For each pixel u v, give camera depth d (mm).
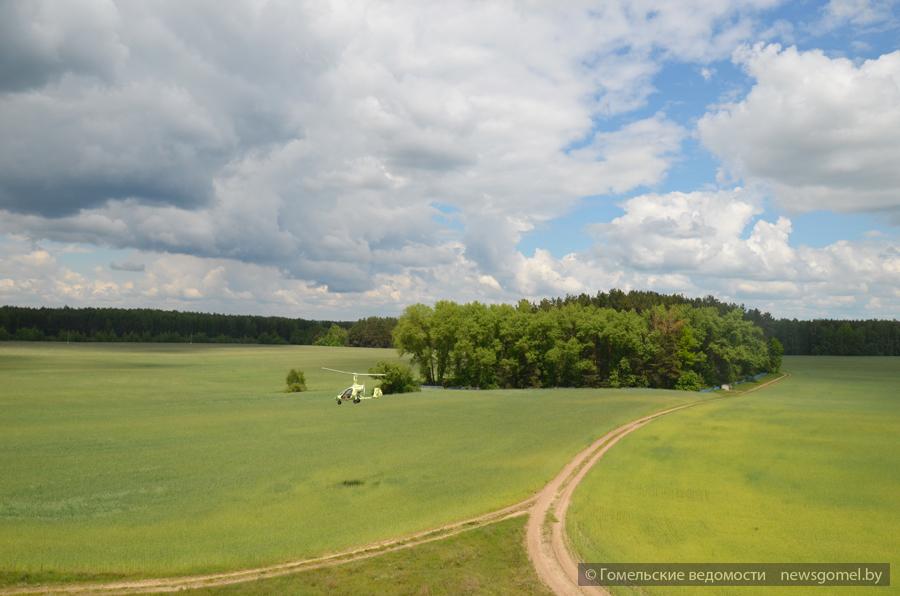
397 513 30688
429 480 37531
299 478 38688
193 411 75625
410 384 108250
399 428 60531
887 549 25750
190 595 21688
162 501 33625
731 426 59469
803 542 26562
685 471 39344
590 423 62281
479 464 42031
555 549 25406
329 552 25656
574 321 135375
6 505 33000
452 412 74250
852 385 124750
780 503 32281
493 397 95625
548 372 131625
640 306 182125
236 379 127000
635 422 63594
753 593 21453
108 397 90875
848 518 29859
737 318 141625
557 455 44531
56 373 131125
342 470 40812
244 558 24828
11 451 48719
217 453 47500
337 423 64750
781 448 47469
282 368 157125
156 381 119250
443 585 22109
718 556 24906
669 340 133750
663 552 25328
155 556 25016
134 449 49406
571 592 21484
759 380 149750
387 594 21562
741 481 36844
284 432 58438
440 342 133875
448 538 26797
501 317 133125
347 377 137000
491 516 30141
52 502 33562
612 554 25000
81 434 57312
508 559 24438
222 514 31078
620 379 132500
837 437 52688
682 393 105875
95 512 31594
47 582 22797
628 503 32031
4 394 92188
